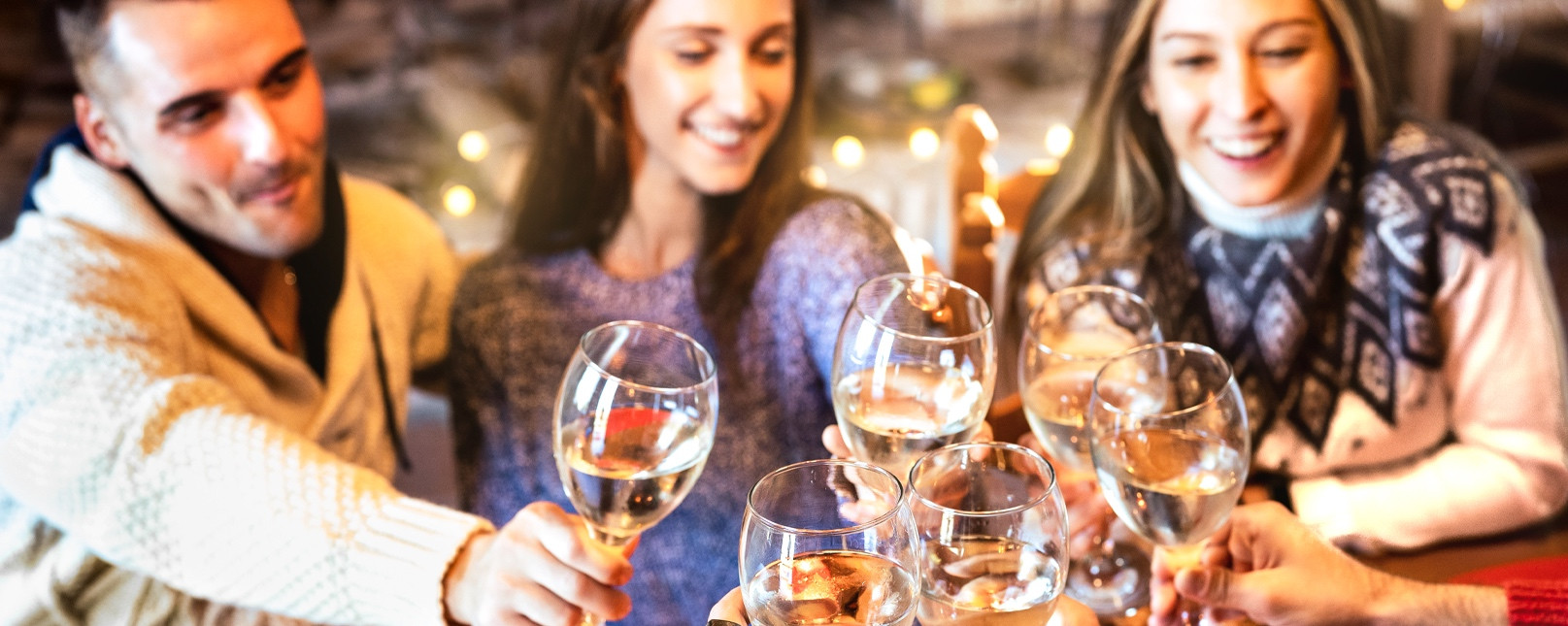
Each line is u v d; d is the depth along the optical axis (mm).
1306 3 1360
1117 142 1540
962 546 807
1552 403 1418
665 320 1532
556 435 909
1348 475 1384
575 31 1498
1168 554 998
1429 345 1460
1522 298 1442
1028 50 3287
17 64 3420
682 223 1539
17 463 1149
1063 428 1037
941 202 2363
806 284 1492
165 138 1263
